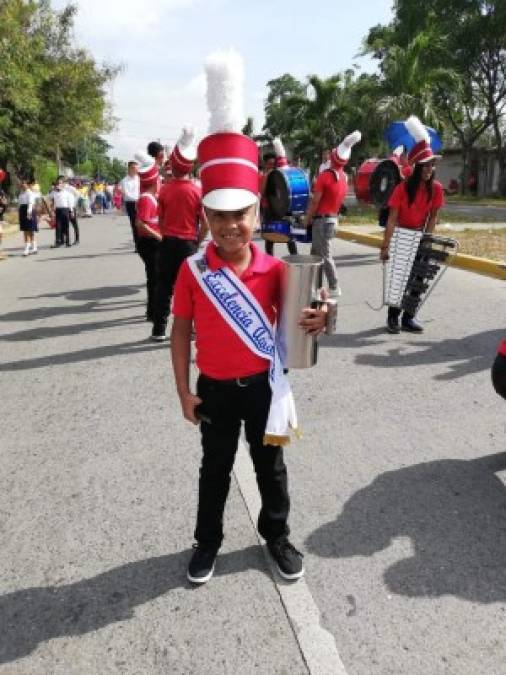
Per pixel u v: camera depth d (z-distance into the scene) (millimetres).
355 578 2613
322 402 4418
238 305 2293
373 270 9484
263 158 8969
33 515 3129
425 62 25594
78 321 6910
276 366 2365
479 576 2611
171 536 2926
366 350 5531
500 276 8578
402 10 30812
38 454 3779
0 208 17953
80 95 26703
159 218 5742
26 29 23406
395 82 23562
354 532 2918
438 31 28547
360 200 12414
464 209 22547
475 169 39031
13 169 28109
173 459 3654
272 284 2338
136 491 3318
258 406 2439
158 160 7418
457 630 2326
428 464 3523
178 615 2439
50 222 15492
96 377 5082
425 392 4562
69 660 2246
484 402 4363
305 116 29578
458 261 9461
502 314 6609
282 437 2324
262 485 2615
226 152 2105
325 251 7254
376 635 2309
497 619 2377
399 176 10461
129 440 3916
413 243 5738
